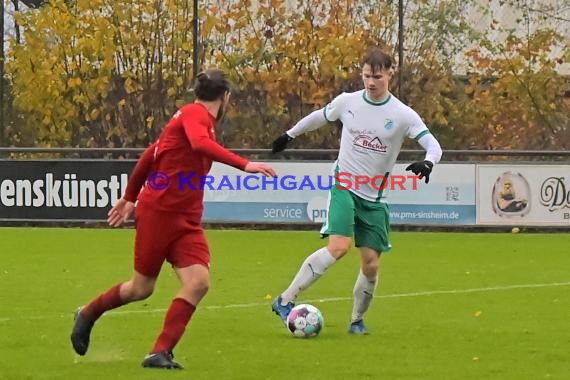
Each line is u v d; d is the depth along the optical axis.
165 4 52.22
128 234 45.25
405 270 33.62
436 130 51.91
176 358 18.67
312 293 28.19
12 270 32.84
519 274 32.69
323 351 19.55
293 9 51.59
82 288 28.81
